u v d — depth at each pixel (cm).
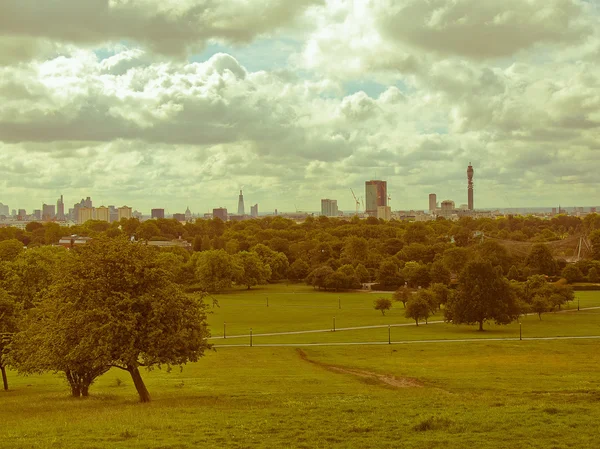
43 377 7081
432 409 3694
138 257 4503
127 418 3516
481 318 11456
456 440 2931
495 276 11588
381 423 3291
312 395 4600
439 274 18638
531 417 3375
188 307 4506
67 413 3884
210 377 6506
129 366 4331
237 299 18175
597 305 15012
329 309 15500
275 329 11956
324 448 2831
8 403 4634
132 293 4366
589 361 7719
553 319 12862
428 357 8331
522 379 5672
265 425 3262
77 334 4259
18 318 5688
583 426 3173
